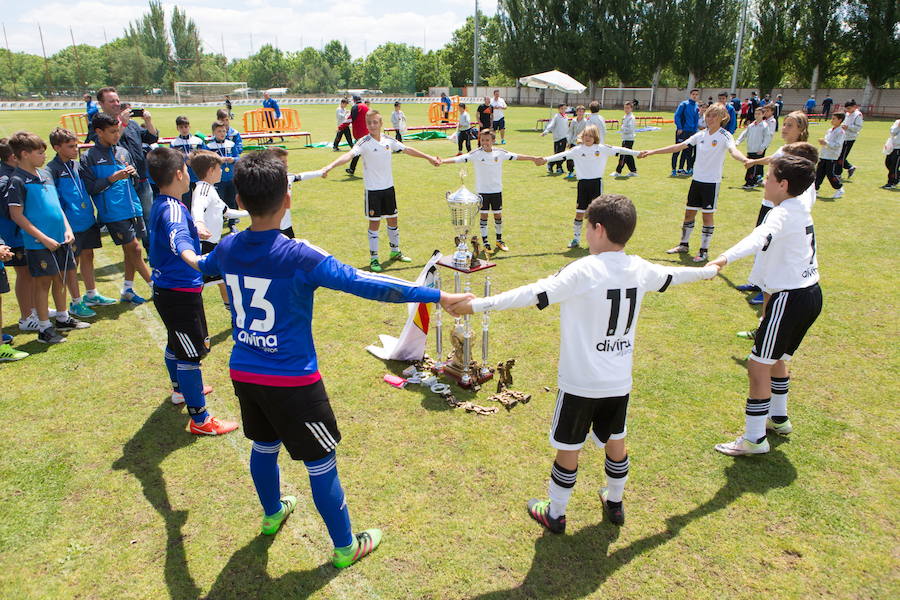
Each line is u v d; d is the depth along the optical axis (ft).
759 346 11.79
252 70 339.16
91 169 19.83
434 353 17.35
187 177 12.67
